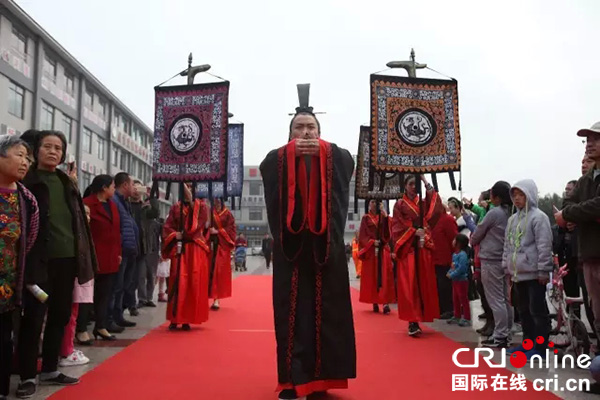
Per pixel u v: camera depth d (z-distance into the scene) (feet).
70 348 13.10
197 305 18.15
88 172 100.63
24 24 74.38
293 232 10.12
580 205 10.97
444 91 18.98
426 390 10.71
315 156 10.53
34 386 10.46
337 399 10.07
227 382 11.31
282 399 9.69
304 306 10.07
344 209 10.57
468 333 18.51
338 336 10.09
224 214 24.91
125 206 19.62
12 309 9.66
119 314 18.97
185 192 18.98
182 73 19.67
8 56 70.28
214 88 19.01
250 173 188.44
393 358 13.91
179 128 19.06
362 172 25.41
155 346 15.31
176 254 18.38
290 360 9.71
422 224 18.25
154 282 25.82
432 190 19.74
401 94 18.69
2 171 9.80
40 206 10.70
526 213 14.15
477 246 18.44
